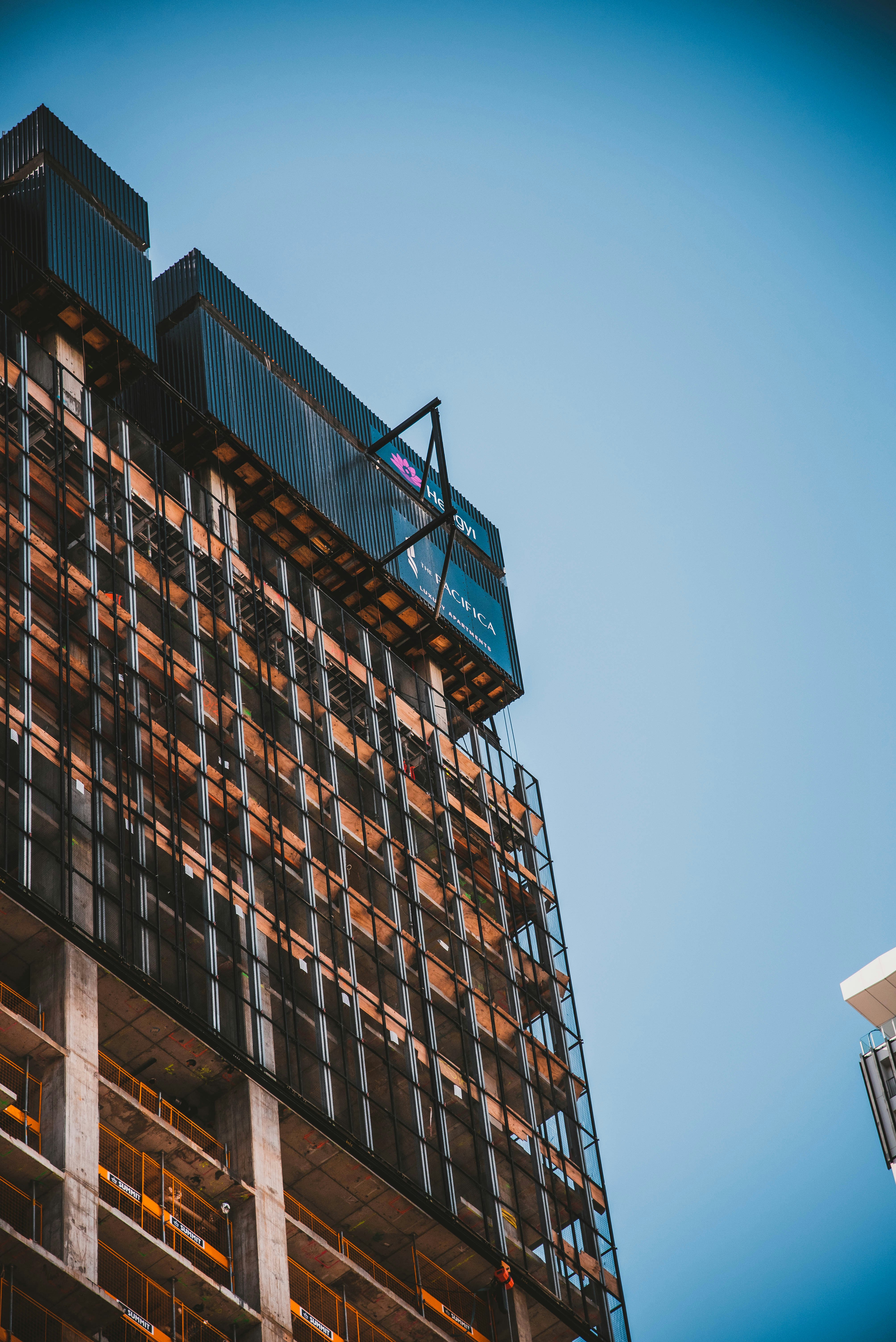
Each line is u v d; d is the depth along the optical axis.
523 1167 72.00
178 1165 59.19
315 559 92.69
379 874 74.25
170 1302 55.69
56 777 60.84
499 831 86.19
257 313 95.88
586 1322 70.19
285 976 65.56
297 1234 61.69
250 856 67.25
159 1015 61.00
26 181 83.75
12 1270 50.16
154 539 73.19
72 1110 54.62
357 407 99.75
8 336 73.00
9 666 61.78
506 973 79.38
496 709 102.44
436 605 95.88
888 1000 128.38
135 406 88.69
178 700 68.44
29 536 66.50
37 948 58.78
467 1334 66.81
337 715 79.44
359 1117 65.12
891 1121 123.88
